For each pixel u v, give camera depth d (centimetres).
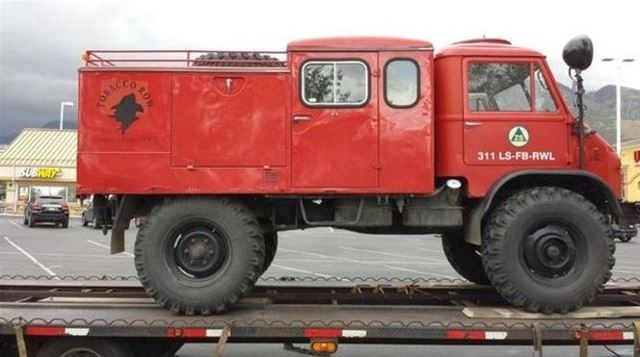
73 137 6206
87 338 553
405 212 632
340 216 633
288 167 596
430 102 602
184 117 595
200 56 609
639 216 637
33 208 3562
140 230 597
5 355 584
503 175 614
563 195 596
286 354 749
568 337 542
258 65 607
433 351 794
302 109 597
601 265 591
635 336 542
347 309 632
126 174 592
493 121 617
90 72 594
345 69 603
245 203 628
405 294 716
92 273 1467
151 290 589
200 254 595
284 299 701
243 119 596
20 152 5903
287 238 2912
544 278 594
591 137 630
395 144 600
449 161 615
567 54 618
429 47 604
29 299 691
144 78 596
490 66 625
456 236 762
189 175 594
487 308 623
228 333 544
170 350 608
